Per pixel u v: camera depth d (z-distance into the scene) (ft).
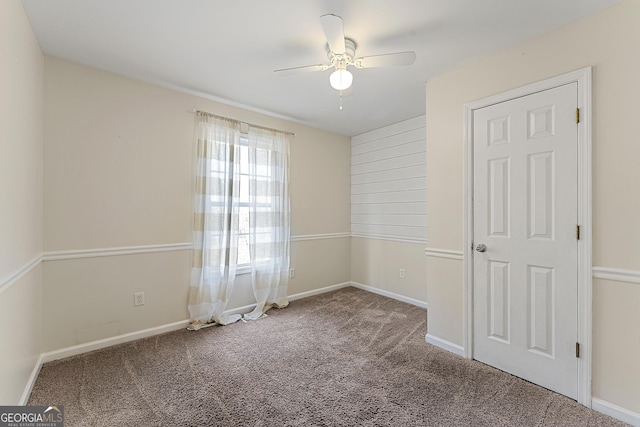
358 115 11.72
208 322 9.78
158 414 5.43
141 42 6.70
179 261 9.39
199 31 6.29
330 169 14.02
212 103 10.11
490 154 7.16
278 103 10.40
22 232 5.45
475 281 7.46
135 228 8.54
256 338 8.77
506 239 6.88
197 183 9.62
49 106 7.19
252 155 10.96
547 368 6.23
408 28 6.16
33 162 6.27
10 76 4.76
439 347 8.21
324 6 5.49
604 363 5.50
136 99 8.55
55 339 7.30
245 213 10.94
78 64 7.62
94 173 7.85
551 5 5.43
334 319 10.34
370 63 6.44
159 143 8.99
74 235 7.55
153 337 8.73
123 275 8.34
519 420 5.31
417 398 5.94
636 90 5.17
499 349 7.02
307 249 13.14
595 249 5.62
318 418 5.37
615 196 5.40
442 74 8.18
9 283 4.69
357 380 6.59
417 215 11.94
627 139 5.26
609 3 5.36
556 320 6.11
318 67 6.72
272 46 6.88
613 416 5.37
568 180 5.95
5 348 4.61
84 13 5.68
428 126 8.54
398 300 12.57
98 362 7.23
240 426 5.16
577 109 5.81
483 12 5.65
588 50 5.68
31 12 5.63
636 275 5.16
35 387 6.16
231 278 10.28
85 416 5.35
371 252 13.92
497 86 7.04
